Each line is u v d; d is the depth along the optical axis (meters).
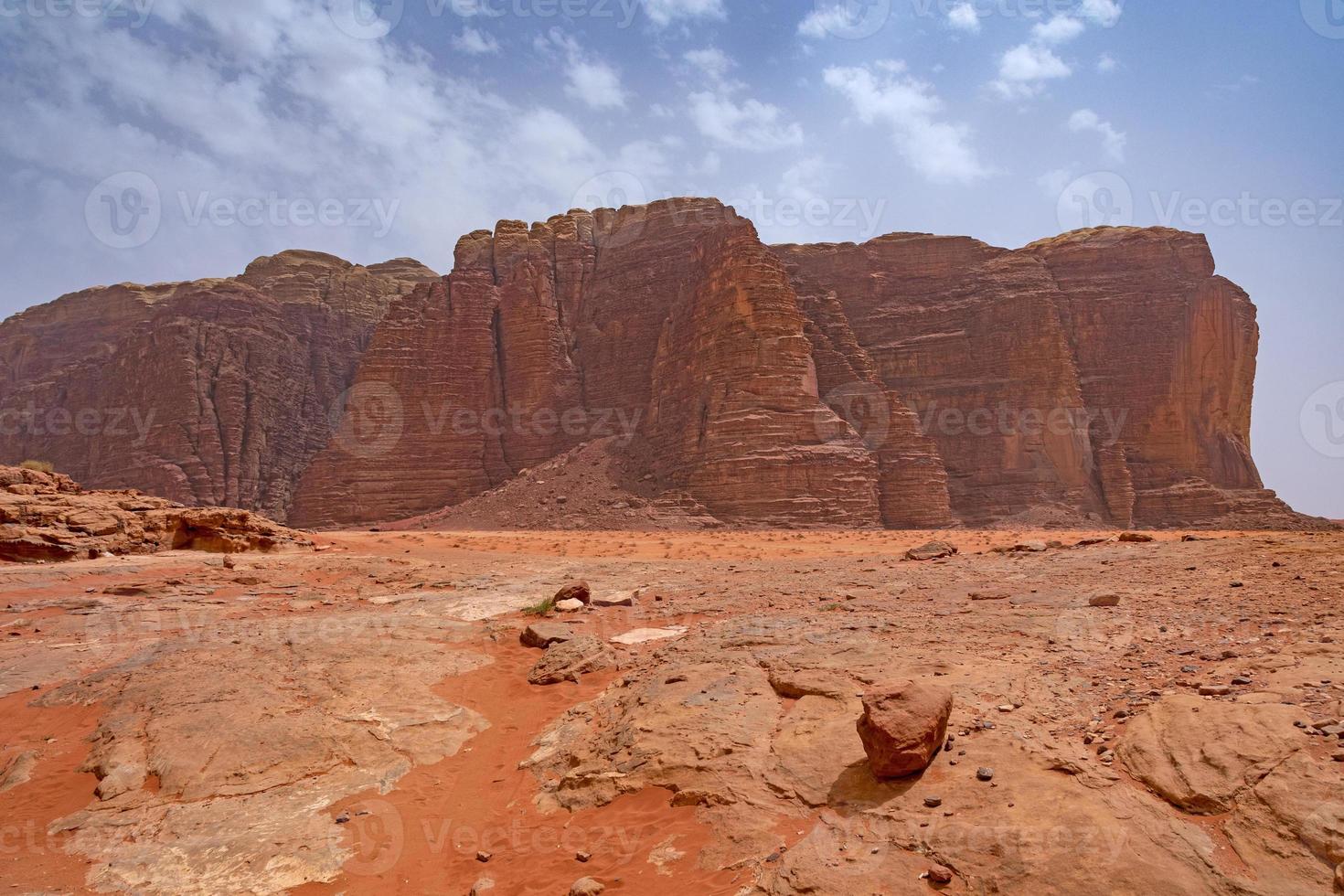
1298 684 6.79
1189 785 5.69
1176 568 14.43
